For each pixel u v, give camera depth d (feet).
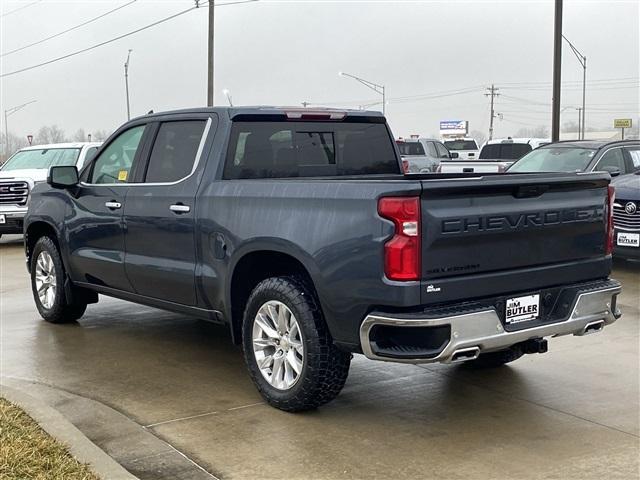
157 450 14.58
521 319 15.28
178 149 19.58
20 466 12.84
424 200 13.75
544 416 16.24
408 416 16.29
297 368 15.98
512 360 19.38
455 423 15.84
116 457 14.26
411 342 14.11
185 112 19.69
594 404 16.98
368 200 14.19
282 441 14.96
